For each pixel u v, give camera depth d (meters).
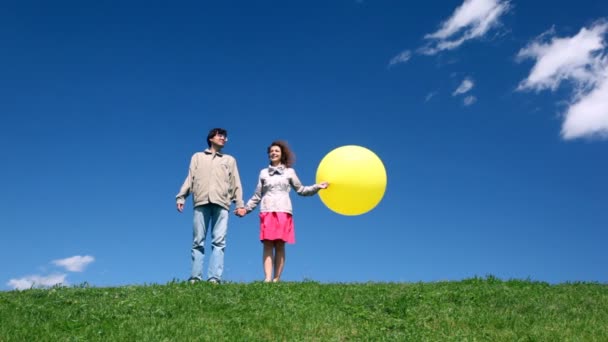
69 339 6.77
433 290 9.30
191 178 10.30
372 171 10.24
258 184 10.65
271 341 6.95
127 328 7.16
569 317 8.15
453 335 7.30
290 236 10.44
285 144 10.72
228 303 8.17
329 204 10.73
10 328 7.06
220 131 10.42
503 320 7.86
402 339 7.09
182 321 7.45
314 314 7.83
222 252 10.09
